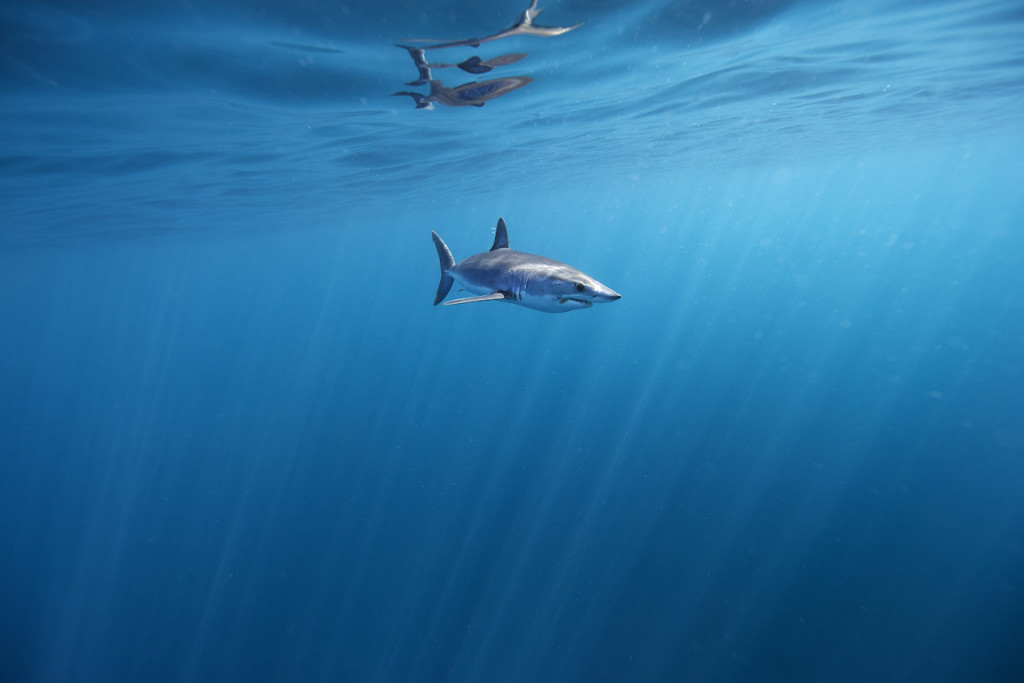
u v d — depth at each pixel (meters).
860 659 9.83
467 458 24.86
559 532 16.66
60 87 7.02
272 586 17.69
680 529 15.21
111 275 51.50
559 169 24.17
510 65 8.10
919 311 46.50
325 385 51.25
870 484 15.58
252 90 8.07
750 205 69.00
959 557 11.65
